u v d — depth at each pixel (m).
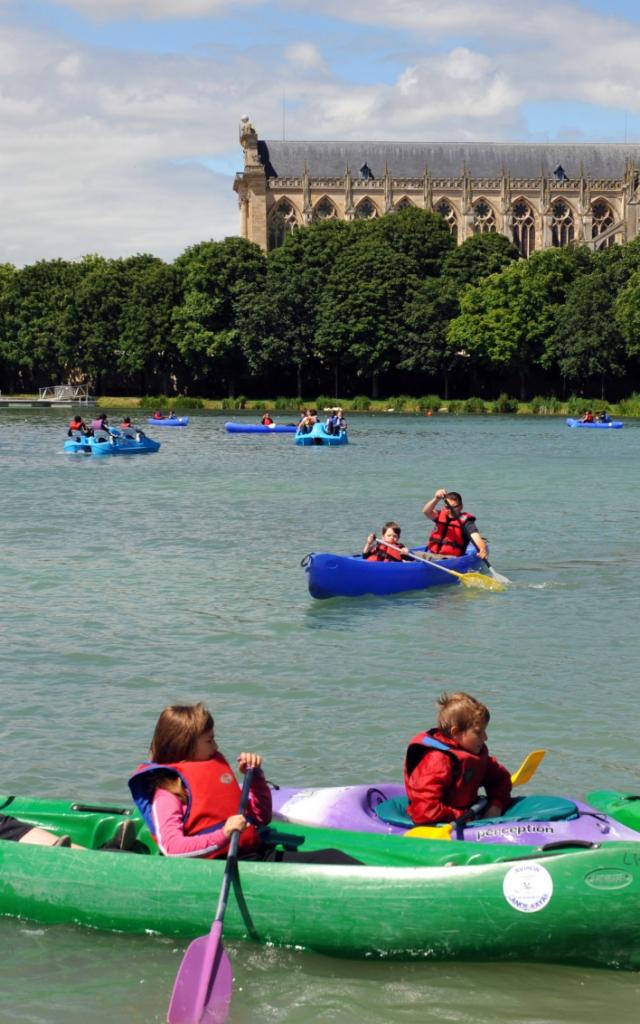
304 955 9.38
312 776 13.31
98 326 144.88
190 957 8.77
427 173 183.50
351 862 9.66
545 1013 8.73
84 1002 8.83
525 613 22.42
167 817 9.79
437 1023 8.58
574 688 16.92
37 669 17.86
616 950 9.18
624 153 195.88
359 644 19.72
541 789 12.93
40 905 9.84
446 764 10.34
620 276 133.00
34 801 11.02
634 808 10.74
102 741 14.47
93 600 23.11
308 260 144.25
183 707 10.07
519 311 132.75
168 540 31.42
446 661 18.56
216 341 138.62
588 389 139.50
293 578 25.83
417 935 9.20
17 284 152.12
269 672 17.83
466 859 9.61
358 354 136.38
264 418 91.12
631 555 29.45
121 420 107.75
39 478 51.00
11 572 26.16
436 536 26.75
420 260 146.12
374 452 69.50
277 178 184.38
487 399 143.88
